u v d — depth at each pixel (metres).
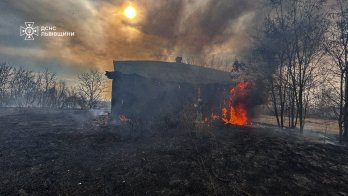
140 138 10.12
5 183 5.90
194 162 7.26
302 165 7.39
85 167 6.97
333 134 14.96
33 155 7.87
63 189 5.68
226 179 6.30
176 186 5.91
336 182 6.40
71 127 12.72
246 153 8.11
